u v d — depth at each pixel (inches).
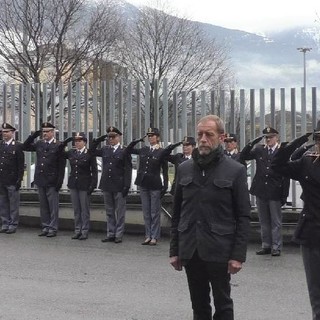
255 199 388.5
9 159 418.0
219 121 171.3
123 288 264.5
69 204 438.9
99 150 402.9
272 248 348.5
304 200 182.4
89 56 844.0
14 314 220.2
